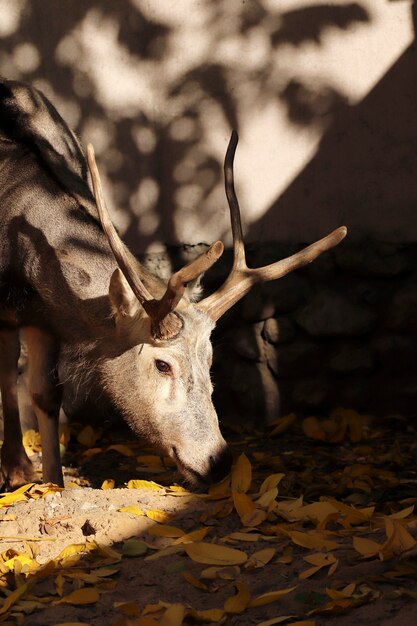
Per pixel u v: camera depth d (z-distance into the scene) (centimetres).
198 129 796
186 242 804
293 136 791
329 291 791
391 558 422
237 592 409
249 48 787
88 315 578
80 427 785
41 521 496
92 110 787
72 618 395
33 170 613
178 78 793
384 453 698
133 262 590
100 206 536
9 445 659
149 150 799
